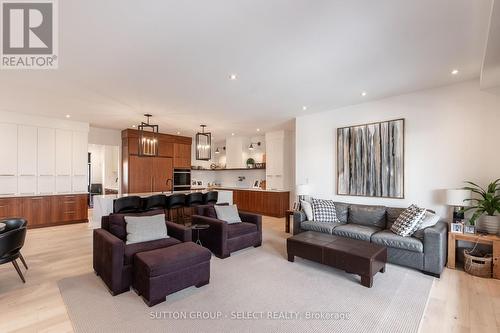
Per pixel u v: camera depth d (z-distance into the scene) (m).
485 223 3.25
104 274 2.72
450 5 1.94
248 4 1.94
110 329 1.99
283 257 3.72
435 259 3.03
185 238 3.15
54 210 5.80
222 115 5.53
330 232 3.97
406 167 4.07
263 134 8.16
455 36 2.38
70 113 5.34
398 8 1.98
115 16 2.08
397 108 4.18
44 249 4.02
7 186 5.27
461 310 2.30
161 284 2.37
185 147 8.62
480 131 3.45
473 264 3.06
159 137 7.84
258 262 3.50
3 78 3.35
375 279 2.95
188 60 2.88
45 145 5.73
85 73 3.21
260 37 2.41
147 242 3.01
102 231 3.03
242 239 3.98
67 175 6.04
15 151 5.35
